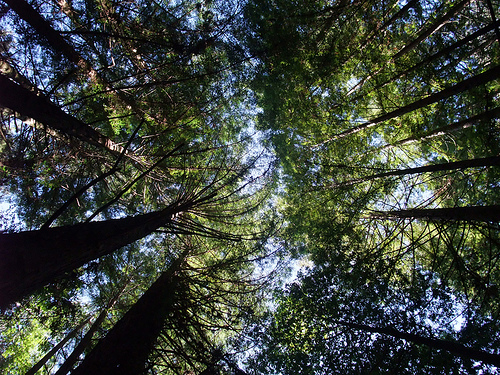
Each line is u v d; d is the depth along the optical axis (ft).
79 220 35.70
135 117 31.60
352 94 39.34
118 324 19.36
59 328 29.53
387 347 21.52
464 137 31.27
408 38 37.93
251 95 38.37
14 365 30.19
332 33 37.68
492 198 28.27
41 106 18.98
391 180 32.17
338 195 36.14
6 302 10.69
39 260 10.90
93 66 29.40
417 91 32.96
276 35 33.27
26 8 20.63
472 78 22.72
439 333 22.39
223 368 20.31
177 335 20.38
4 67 21.35
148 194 38.32
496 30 21.68
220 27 33.35
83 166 32.65
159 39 30.58
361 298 25.07
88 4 28.32
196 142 36.70
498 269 27.12
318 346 22.62
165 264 32.81
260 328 24.38
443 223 26.94
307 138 38.37
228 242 32.91
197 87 32.81
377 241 39.29
